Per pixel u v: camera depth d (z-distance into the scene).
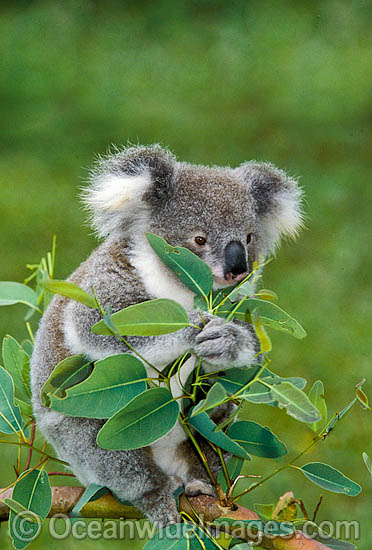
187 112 24.12
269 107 24.22
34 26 29.91
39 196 19.34
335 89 24.94
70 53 27.97
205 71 26.72
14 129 23.22
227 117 23.73
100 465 6.83
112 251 7.02
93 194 7.10
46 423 7.15
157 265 6.80
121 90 25.58
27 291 6.97
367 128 22.64
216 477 7.25
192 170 7.21
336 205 18.98
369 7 29.83
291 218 7.70
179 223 6.87
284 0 30.97
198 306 5.82
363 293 15.82
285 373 13.68
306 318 15.04
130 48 28.47
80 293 5.01
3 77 26.34
